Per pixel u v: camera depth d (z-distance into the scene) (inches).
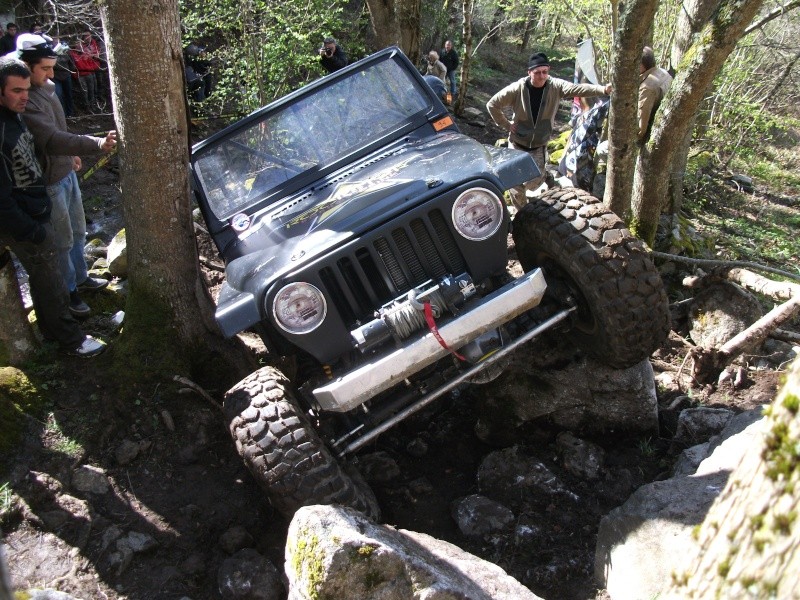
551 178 275.1
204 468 154.1
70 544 136.3
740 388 177.0
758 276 199.8
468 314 124.3
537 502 144.6
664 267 233.6
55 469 149.3
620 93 196.7
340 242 128.9
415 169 149.0
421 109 180.5
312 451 125.0
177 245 168.7
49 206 163.6
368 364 123.4
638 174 224.2
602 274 134.9
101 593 129.3
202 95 358.6
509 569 131.9
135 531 139.6
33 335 173.9
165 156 161.5
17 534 137.9
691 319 205.3
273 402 129.9
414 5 316.2
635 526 122.3
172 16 155.3
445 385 136.0
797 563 49.1
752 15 189.8
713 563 56.1
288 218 158.2
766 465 53.0
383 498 151.6
